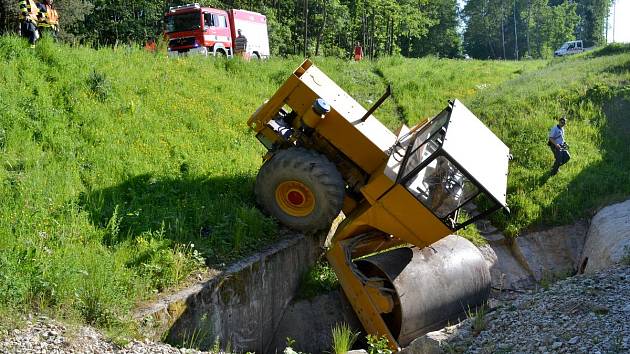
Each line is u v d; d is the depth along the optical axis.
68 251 7.22
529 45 81.25
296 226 9.56
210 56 18.89
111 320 6.44
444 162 8.30
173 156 11.16
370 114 9.75
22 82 11.17
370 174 9.31
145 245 7.96
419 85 21.56
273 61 20.77
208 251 8.43
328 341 9.53
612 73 20.11
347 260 8.92
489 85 22.70
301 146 9.82
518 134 15.81
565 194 13.19
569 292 7.21
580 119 16.97
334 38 51.44
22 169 9.00
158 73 15.01
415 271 8.54
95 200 8.75
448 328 7.14
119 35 40.78
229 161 11.63
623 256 8.93
